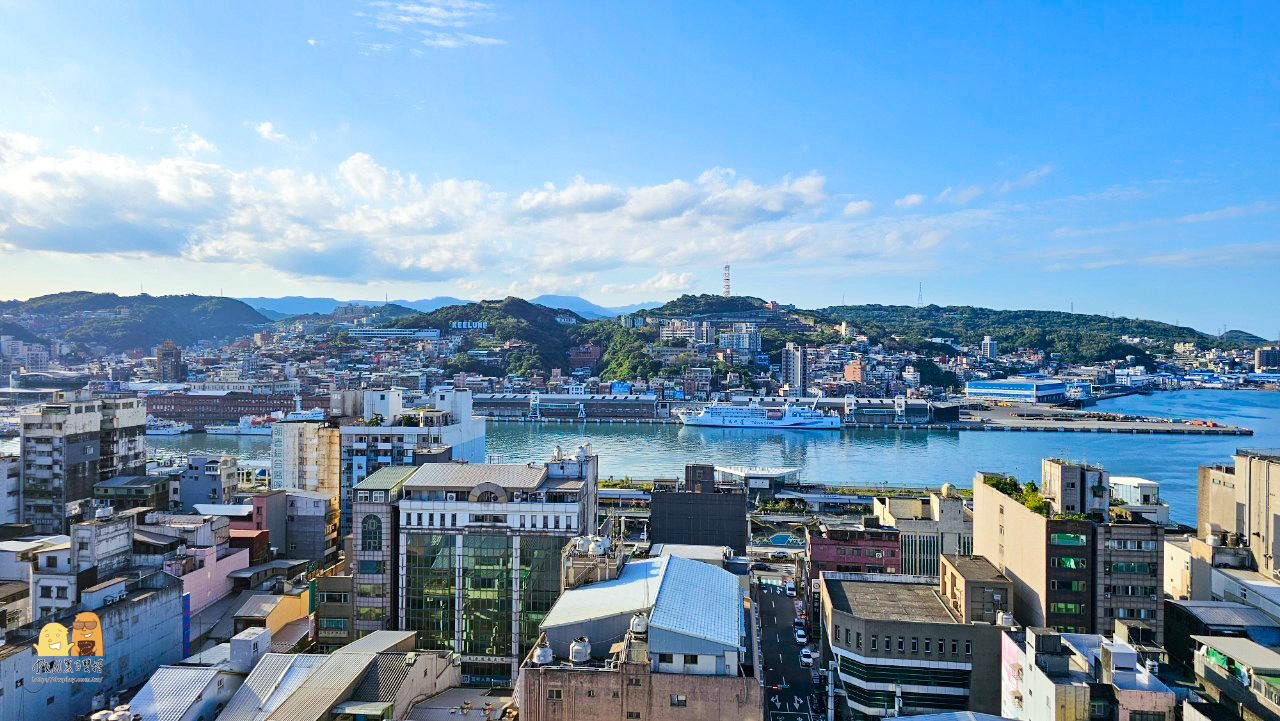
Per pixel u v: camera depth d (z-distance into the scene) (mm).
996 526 153125
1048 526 129875
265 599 153250
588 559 124750
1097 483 143875
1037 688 102438
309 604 158250
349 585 150500
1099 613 128500
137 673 122625
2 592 140250
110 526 145000
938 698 126875
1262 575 153625
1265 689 93688
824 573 159000
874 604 140750
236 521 196000
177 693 99438
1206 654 107188
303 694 98500
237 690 102688
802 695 140125
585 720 96312
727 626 102688
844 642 133625
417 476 154250
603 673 96188
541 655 100188
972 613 129875
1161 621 128125
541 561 146750
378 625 149375
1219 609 129000
